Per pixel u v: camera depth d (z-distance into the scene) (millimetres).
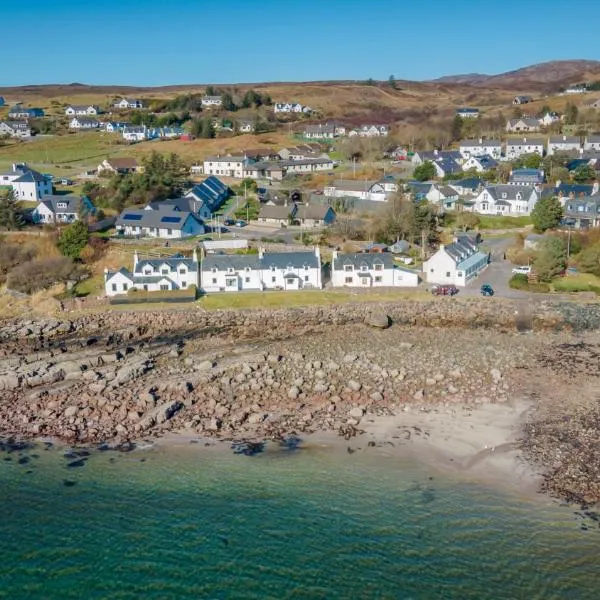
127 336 96062
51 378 78500
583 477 56969
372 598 44594
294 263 115312
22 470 60312
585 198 155500
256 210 173750
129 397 73062
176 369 81562
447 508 53781
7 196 157875
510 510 53250
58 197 161125
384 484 57312
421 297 108562
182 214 152625
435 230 147875
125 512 54219
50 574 47438
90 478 59000
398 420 68250
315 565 47812
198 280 114438
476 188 189875
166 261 114250
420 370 79438
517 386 75438
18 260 129875
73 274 122688
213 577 46906
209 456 62188
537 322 98062
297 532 51344
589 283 113375
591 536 49812
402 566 47438
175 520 53125
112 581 46688
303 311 103938
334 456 61844
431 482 57469
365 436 65250
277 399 72812
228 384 76188
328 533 51125
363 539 50375
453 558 48000
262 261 115438
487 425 66625
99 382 76438
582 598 43875
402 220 145500
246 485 57594
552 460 59688
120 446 64125
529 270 119000
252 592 45406
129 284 113438
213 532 51594
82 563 48469
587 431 64500
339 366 80438
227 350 88688
